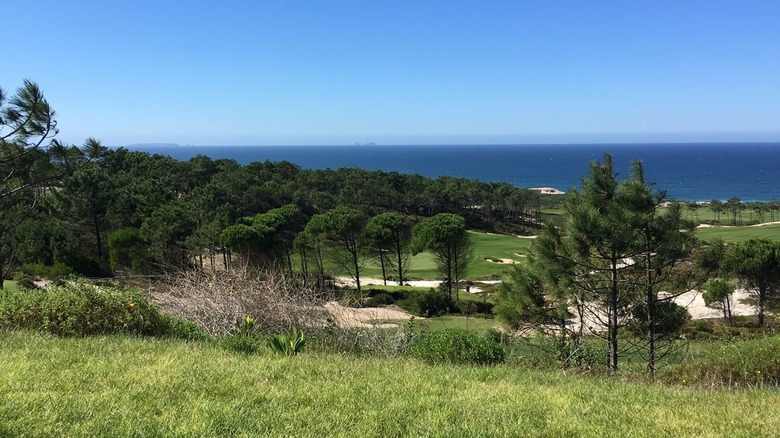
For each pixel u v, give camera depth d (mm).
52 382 4414
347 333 8695
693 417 4352
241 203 61438
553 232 9969
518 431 3791
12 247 22922
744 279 23250
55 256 28406
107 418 3551
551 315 10578
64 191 30922
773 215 91438
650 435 3838
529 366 7699
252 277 9805
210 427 3490
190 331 7961
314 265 37312
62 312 7129
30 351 5641
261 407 4062
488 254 51875
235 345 6664
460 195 86375
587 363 8609
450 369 6410
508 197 88375
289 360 6094
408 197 81312
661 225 9250
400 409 4203
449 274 31641
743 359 7312
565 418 4188
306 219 59031
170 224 30484
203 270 10211
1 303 7379
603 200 9812
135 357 5672
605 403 4832
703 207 101750
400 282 36406
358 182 82438
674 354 9875
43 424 3342
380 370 5988
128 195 40969
